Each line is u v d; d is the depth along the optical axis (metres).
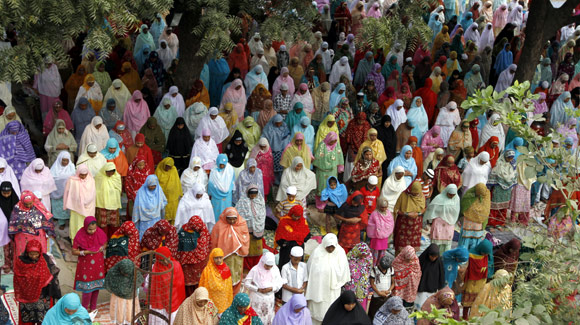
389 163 11.05
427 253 7.74
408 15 9.51
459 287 8.16
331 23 16.11
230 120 11.20
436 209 9.06
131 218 9.48
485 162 10.34
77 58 12.61
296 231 8.05
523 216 10.92
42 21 7.31
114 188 8.91
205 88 11.86
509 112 3.68
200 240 7.52
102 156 9.39
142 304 7.62
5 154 9.42
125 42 13.12
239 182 9.44
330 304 7.40
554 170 3.60
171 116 11.11
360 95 12.01
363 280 7.54
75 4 7.18
